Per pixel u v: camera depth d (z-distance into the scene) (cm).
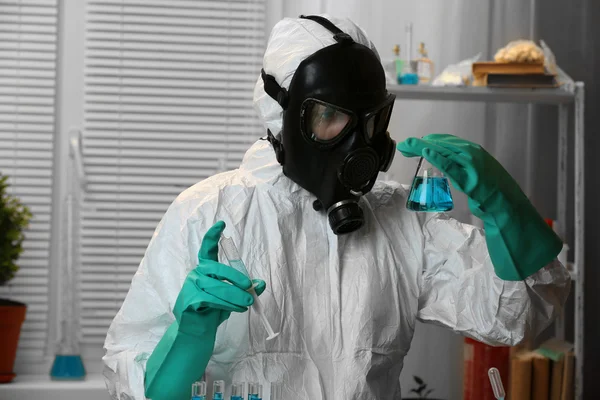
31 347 299
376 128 152
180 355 140
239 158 311
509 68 264
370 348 155
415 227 170
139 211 307
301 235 159
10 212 279
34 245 301
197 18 309
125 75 306
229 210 157
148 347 151
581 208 270
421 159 150
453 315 164
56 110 305
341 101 146
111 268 303
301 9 311
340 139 146
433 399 270
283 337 153
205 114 309
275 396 147
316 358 154
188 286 138
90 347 302
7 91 301
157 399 141
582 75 298
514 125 293
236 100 311
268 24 312
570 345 272
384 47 286
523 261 153
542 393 261
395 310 161
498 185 146
